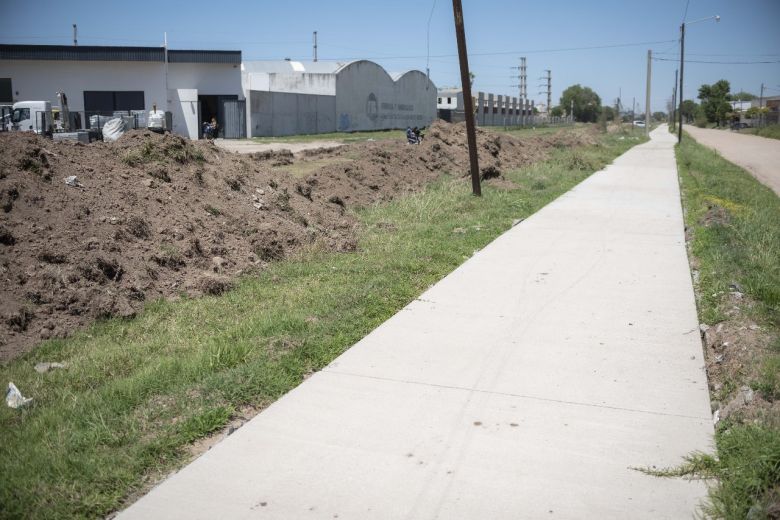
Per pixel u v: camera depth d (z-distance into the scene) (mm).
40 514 3619
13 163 7918
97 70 43375
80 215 7805
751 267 8953
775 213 14930
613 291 8406
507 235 12250
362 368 5812
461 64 16328
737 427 4484
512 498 3861
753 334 6195
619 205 16453
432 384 5484
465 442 4512
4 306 6234
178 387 5215
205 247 8742
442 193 16750
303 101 50125
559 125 121062
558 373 5727
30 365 5633
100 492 3877
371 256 10016
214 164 11188
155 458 4250
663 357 6098
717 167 29406
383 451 4387
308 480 4043
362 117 59719
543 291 8398
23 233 7129
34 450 4195
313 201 12586
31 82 42594
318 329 6648
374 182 16391
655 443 4496
